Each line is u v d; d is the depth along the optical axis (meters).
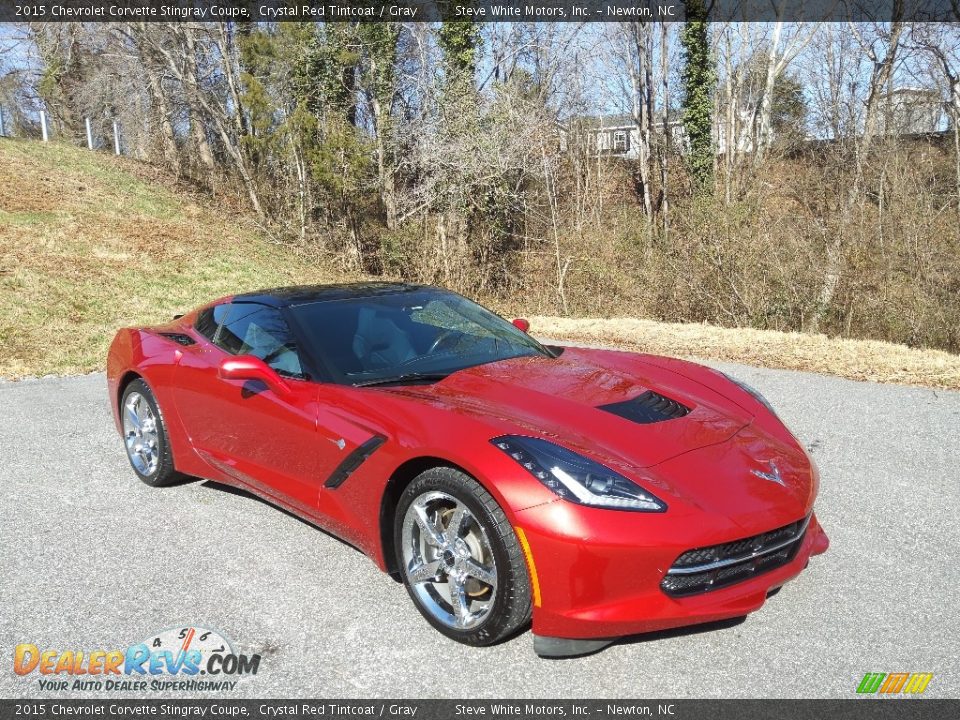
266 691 2.60
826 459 4.96
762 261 15.91
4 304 12.30
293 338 3.82
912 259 14.59
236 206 28.58
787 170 24.25
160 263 18.39
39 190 22.59
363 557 3.60
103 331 11.45
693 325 12.05
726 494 2.78
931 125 21.00
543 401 3.24
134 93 30.16
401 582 3.35
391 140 26.14
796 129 27.64
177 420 4.31
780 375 7.74
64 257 16.98
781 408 6.32
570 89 28.75
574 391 3.40
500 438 2.79
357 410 3.27
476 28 24.45
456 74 23.42
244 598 3.22
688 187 29.55
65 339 10.55
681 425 3.18
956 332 13.75
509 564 2.65
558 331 11.50
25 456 5.25
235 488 4.57
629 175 33.28
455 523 2.86
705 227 16.70
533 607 2.65
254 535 3.85
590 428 3.03
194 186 29.47
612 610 2.60
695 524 2.62
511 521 2.63
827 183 20.06
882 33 18.23
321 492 3.44
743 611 2.73
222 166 31.95
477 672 2.70
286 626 3.00
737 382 3.90
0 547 3.74
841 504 4.17
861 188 17.66
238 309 4.40
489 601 2.77
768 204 18.81
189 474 4.38
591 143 31.30
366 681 2.65
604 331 11.39
